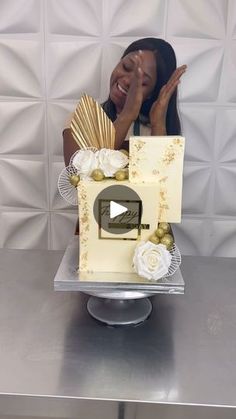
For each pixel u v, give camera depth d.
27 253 1.15
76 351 0.74
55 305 0.89
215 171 1.22
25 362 0.71
